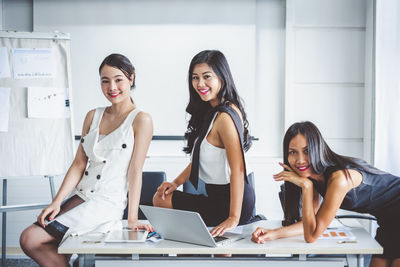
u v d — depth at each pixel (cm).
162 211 225
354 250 220
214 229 242
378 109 434
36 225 264
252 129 475
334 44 470
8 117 375
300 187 253
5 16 472
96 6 467
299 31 470
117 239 234
